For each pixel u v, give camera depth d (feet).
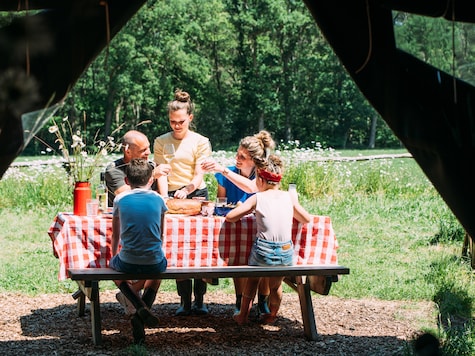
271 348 19.89
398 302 25.61
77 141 31.83
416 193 54.80
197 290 23.52
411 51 13.28
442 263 30.48
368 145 240.94
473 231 13.48
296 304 25.20
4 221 42.32
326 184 53.52
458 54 13.24
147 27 201.98
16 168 50.24
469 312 24.04
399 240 37.06
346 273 20.16
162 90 203.51
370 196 53.36
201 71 209.97
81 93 191.62
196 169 23.89
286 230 20.65
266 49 223.92
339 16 13.24
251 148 22.72
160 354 19.08
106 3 13.04
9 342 20.06
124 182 22.43
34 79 13.01
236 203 22.98
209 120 216.74
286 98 229.04
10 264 30.89
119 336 20.81
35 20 12.96
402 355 18.98
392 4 13.11
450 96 13.29
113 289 27.37
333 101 231.30
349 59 13.33
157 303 25.36
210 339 20.63
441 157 13.44
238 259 21.12
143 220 19.12
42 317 23.00
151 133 209.67
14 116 13.02
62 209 46.57
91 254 20.18
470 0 13.03
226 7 224.12
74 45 13.04
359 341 20.66
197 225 20.77
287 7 224.74
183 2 203.00
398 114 13.41
